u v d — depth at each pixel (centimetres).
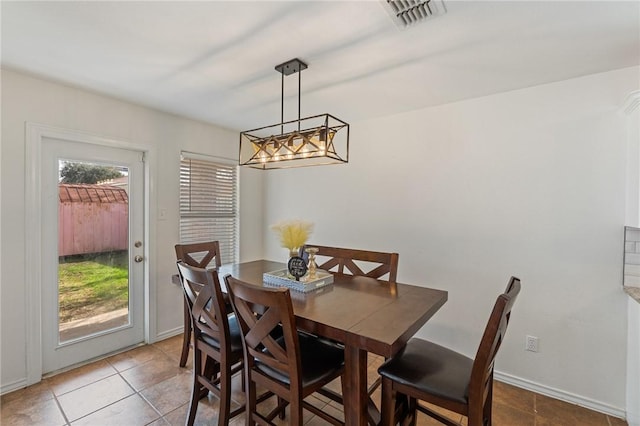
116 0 140
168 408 205
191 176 341
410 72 212
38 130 229
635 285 199
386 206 306
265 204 418
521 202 236
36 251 230
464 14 148
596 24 154
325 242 352
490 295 251
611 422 199
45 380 234
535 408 211
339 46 179
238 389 229
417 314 152
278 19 154
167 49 185
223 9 146
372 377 248
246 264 276
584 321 214
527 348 233
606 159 206
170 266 317
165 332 313
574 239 217
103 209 273
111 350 280
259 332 145
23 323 225
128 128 281
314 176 364
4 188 216
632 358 196
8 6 144
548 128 226
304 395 140
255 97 264
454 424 161
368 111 294
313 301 173
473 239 258
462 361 156
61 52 190
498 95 246
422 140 284
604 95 207
